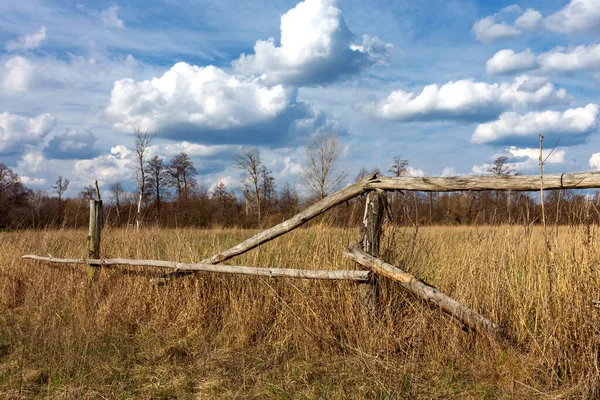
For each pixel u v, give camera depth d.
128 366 4.35
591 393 3.42
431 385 3.73
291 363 4.28
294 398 3.63
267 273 4.99
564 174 3.75
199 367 4.26
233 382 3.96
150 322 5.51
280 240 5.95
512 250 4.79
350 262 5.03
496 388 3.64
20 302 6.90
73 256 7.77
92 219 6.91
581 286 3.85
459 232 5.47
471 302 4.44
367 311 4.57
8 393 3.79
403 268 4.86
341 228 5.57
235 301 5.32
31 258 7.63
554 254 4.21
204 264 5.52
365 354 4.14
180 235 7.00
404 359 4.09
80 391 3.81
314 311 4.84
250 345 4.82
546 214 4.66
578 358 3.73
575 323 3.81
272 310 5.19
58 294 6.50
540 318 4.19
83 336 4.89
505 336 4.01
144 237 7.19
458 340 4.22
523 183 3.93
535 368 3.76
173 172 42.25
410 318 4.54
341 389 3.62
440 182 4.28
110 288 6.34
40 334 4.93
